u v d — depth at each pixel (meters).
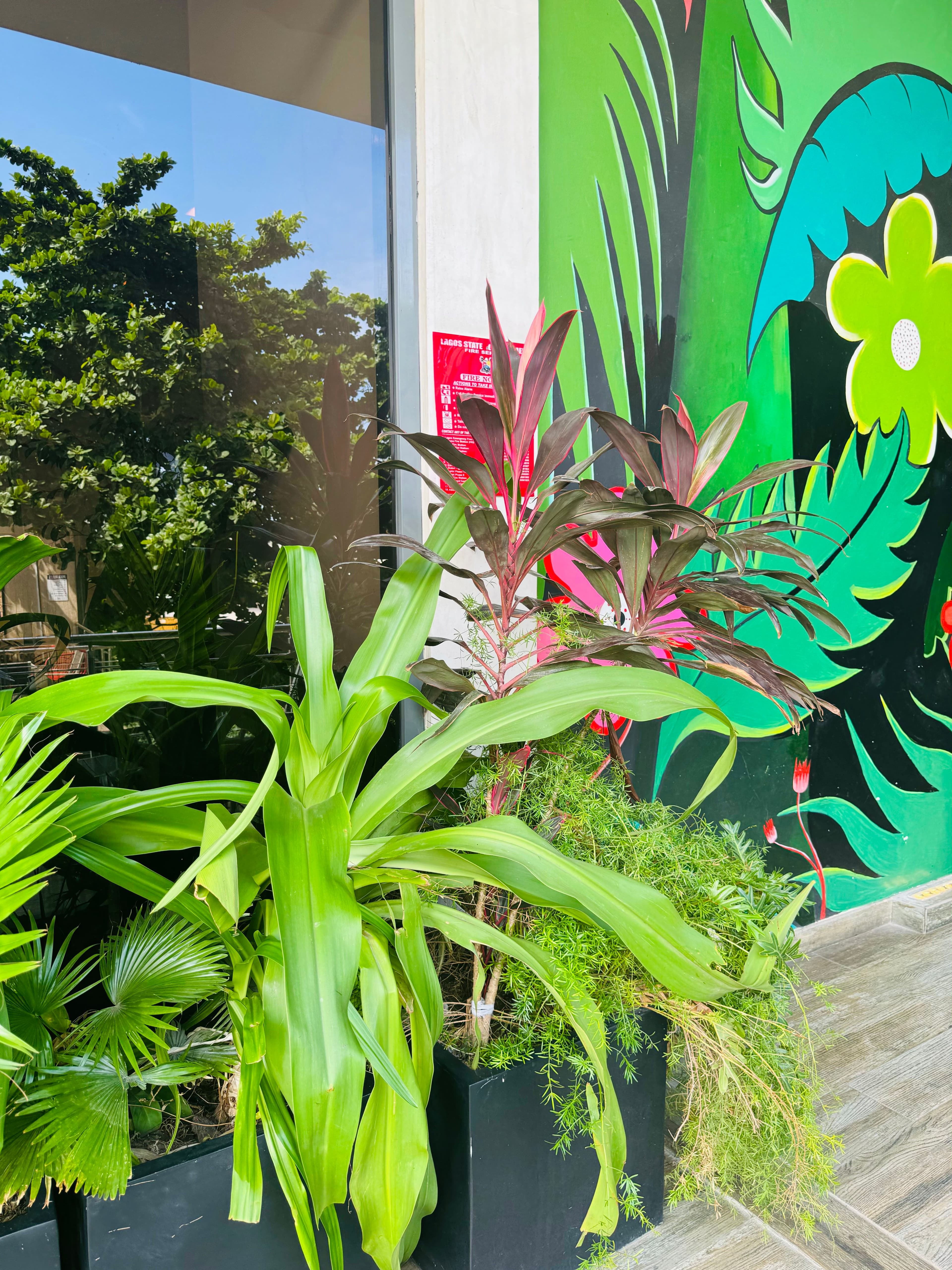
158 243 1.48
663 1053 1.32
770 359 2.30
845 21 2.35
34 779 1.42
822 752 2.51
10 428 1.39
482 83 1.71
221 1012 1.23
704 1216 1.39
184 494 1.54
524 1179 1.13
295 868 0.93
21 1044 0.71
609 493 1.17
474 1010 1.18
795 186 2.30
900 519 2.65
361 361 1.68
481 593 1.25
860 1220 1.39
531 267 1.83
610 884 1.03
